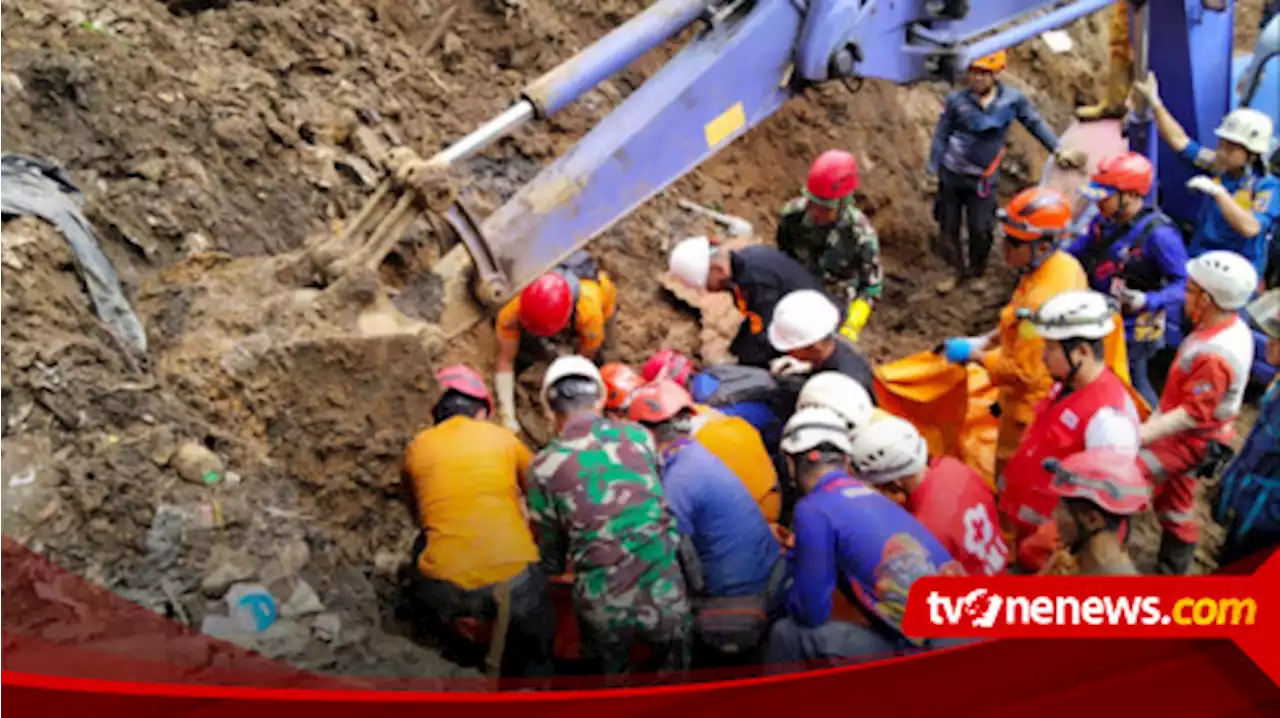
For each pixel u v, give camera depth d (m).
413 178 4.26
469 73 6.32
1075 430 3.99
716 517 3.96
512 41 6.48
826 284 5.66
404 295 4.80
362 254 4.48
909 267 7.21
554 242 4.54
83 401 3.77
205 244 4.71
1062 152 6.48
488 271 4.45
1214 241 5.99
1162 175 6.62
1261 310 4.26
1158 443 4.39
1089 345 3.94
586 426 3.90
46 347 3.78
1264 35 6.57
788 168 7.19
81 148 4.70
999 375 4.84
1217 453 4.43
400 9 6.21
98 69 4.85
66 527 3.52
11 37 4.81
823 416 3.77
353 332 4.35
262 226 4.93
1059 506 3.84
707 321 6.06
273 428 4.21
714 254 5.24
